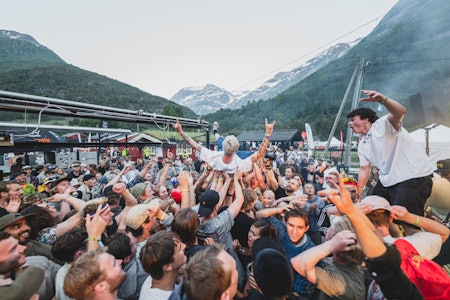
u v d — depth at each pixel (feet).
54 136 43.21
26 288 4.76
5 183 11.14
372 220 5.62
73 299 4.67
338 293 5.02
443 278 4.25
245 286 7.34
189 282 3.95
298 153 59.11
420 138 30.27
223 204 11.41
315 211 11.68
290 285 4.73
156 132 69.77
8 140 13.74
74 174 24.50
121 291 6.73
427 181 7.55
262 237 6.70
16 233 7.22
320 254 5.21
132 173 21.58
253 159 12.03
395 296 3.63
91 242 6.61
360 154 9.21
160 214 8.27
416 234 5.67
